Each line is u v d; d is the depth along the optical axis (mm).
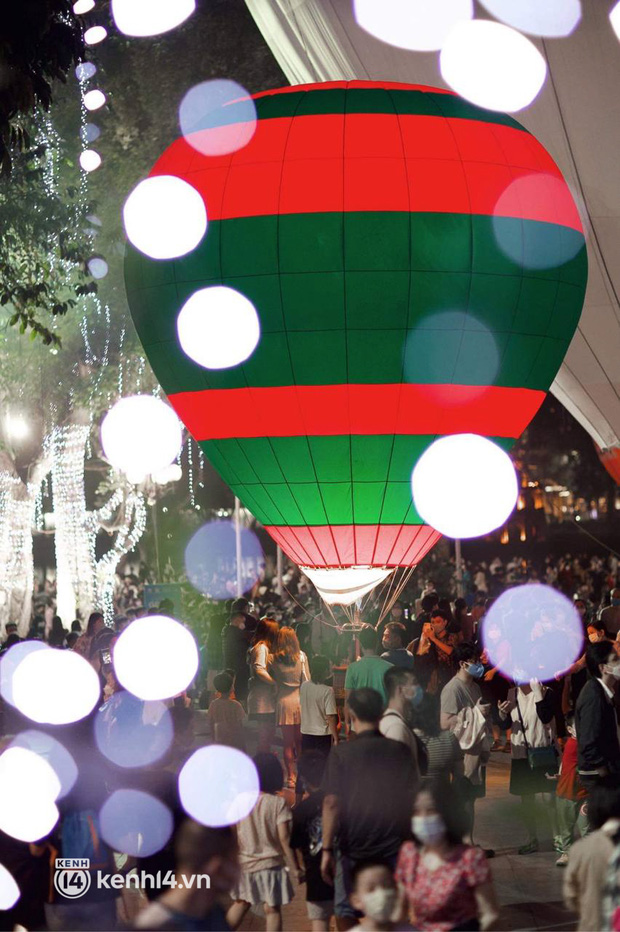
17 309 15727
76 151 31375
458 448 8805
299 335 13258
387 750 6871
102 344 33531
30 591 31906
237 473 14516
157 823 6746
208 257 13477
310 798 7422
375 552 14461
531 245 13625
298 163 13281
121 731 8461
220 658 19906
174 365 14391
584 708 9656
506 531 48094
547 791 10828
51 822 5734
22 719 8414
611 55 15461
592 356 16906
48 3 11633
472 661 10461
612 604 16844
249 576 39031
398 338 13266
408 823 6758
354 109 13625
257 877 7230
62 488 34469
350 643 16359
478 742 10312
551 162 14477
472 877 5723
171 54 32406
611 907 5543
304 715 11938
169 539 45250
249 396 13727
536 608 13891
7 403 32469
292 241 13117
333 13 16297
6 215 15469
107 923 6922
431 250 13109
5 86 11062
